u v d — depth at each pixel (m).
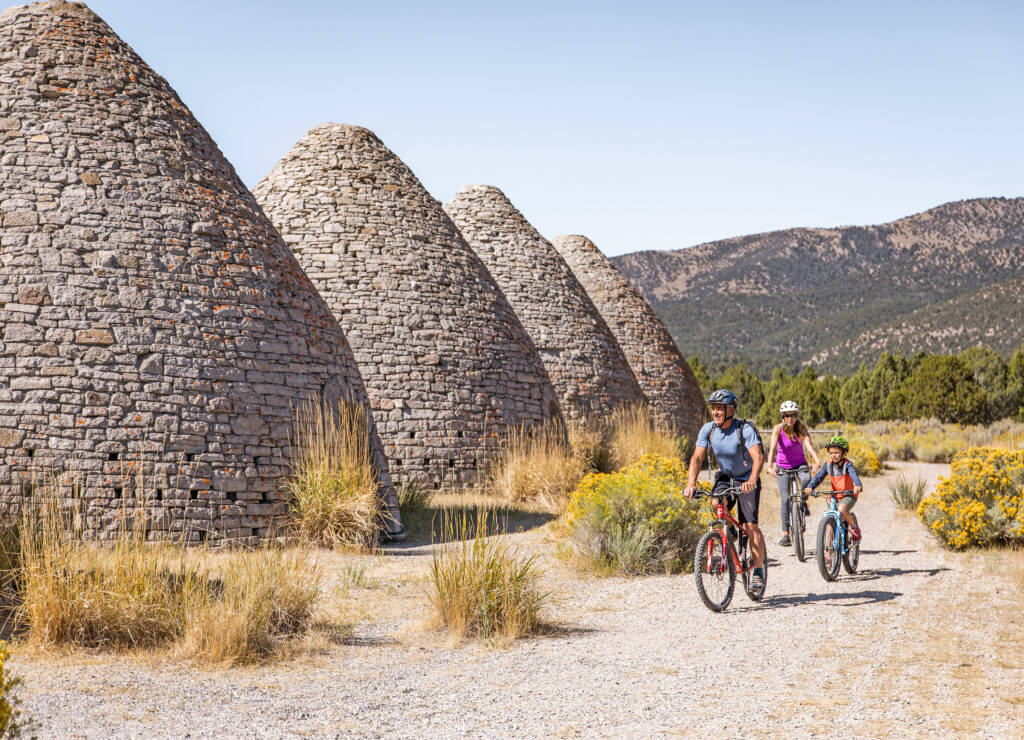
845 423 55.50
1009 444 31.95
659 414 29.50
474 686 5.52
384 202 19.78
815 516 15.75
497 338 19.97
